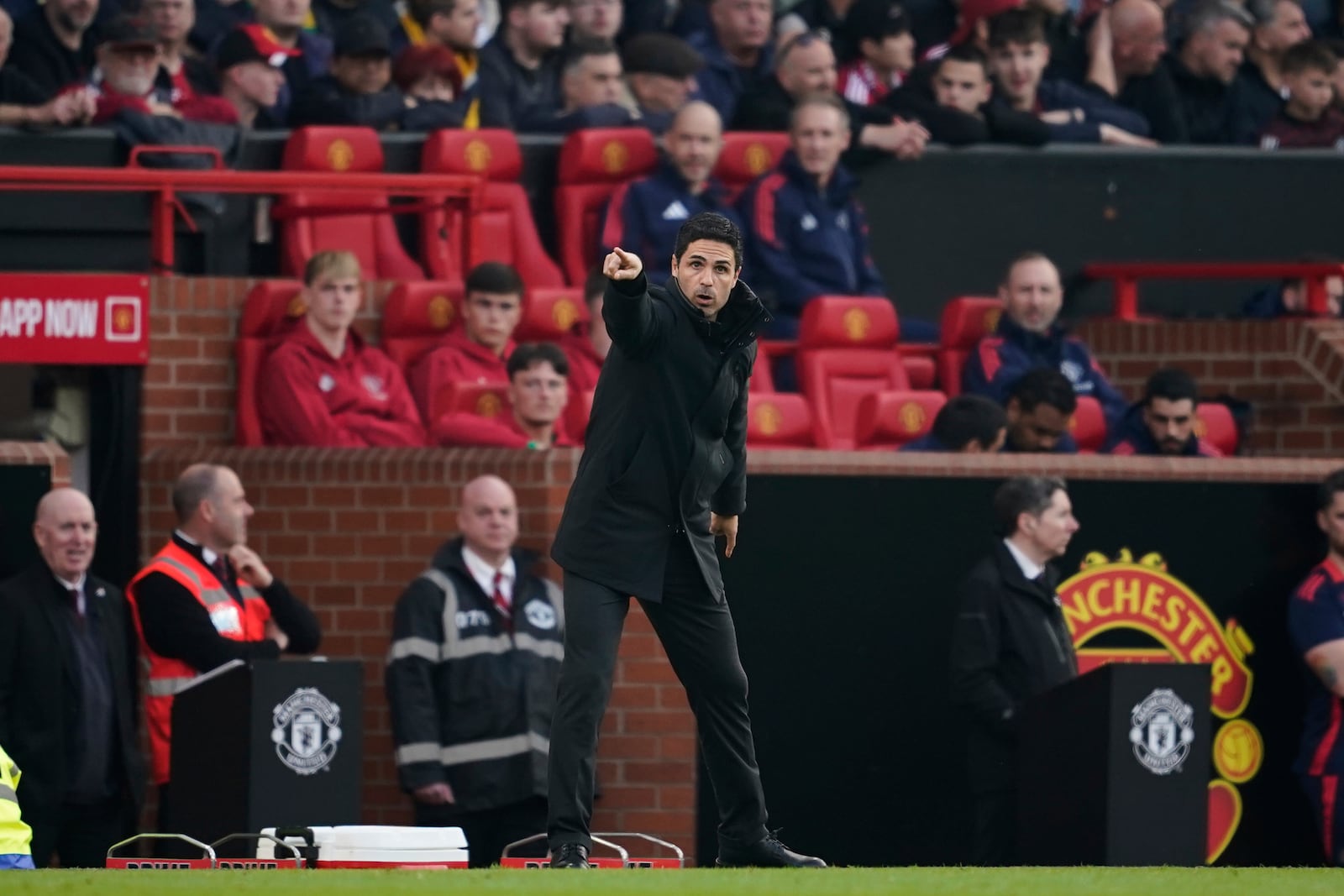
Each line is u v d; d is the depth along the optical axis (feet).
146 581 107.04
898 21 169.37
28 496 121.08
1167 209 168.35
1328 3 188.75
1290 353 154.92
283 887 59.77
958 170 164.14
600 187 152.46
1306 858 127.24
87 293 127.24
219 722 97.96
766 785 122.01
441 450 123.54
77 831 109.19
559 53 161.58
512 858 86.63
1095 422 147.13
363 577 123.95
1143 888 62.34
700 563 74.08
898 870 70.59
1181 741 106.11
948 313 153.28
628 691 120.98
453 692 113.39
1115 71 175.42
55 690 106.93
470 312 133.49
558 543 74.38
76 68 145.69
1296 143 175.01
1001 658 115.34
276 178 132.57
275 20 150.92
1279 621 127.24
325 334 129.29
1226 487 127.13
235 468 124.88
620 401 73.36
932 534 124.26
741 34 167.63
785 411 141.69
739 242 73.61
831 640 122.93
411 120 150.41
